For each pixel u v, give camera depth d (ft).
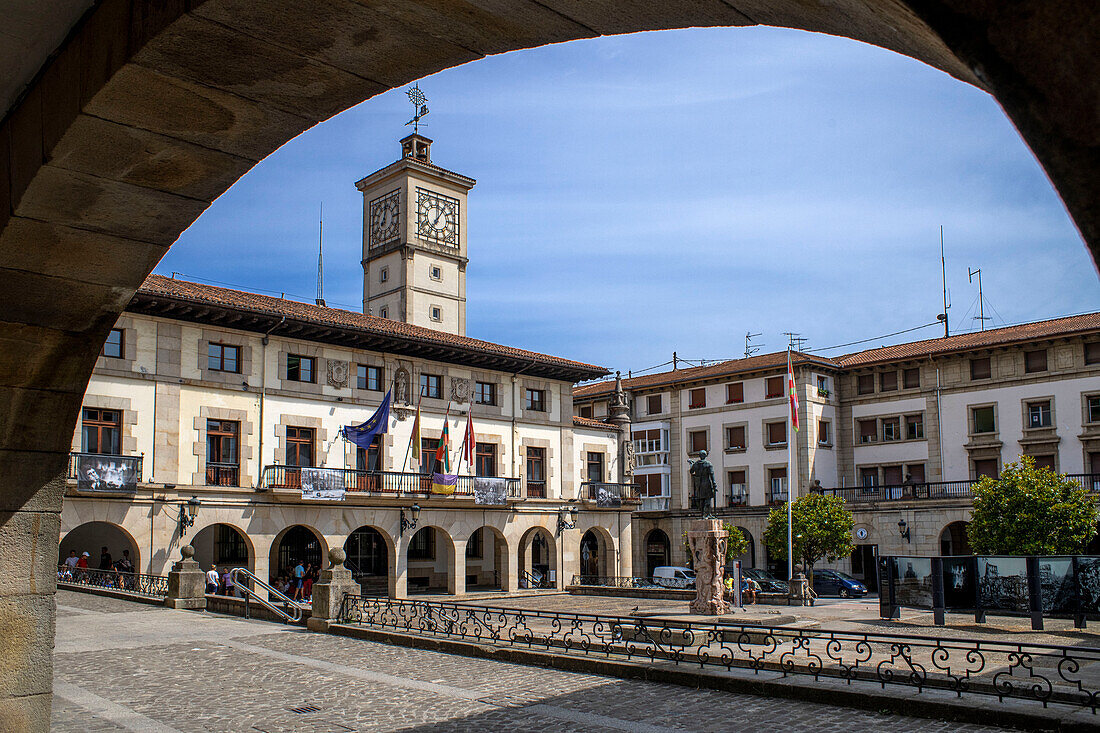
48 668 22.44
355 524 119.24
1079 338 156.76
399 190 177.06
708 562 73.92
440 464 125.18
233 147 16.46
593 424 157.17
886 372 183.73
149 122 15.48
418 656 56.24
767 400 188.55
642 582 144.25
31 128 17.01
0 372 21.17
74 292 20.20
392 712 39.63
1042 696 37.70
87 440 98.89
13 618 21.95
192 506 104.42
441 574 142.20
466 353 132.67
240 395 111.75
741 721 37.40
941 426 173.37
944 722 36.63
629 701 41.91
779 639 61.57
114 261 19.53
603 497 151.12
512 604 109.60
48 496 22.47
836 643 60.13
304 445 117.91
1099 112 5.62
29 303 20.13
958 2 6.07
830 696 40.70
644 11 11.38
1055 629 73.00
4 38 15.97
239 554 121.90
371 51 13.67
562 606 104.78
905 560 80.84
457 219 182.91
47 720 22.31
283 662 53.36
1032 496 128.88
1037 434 159.94
